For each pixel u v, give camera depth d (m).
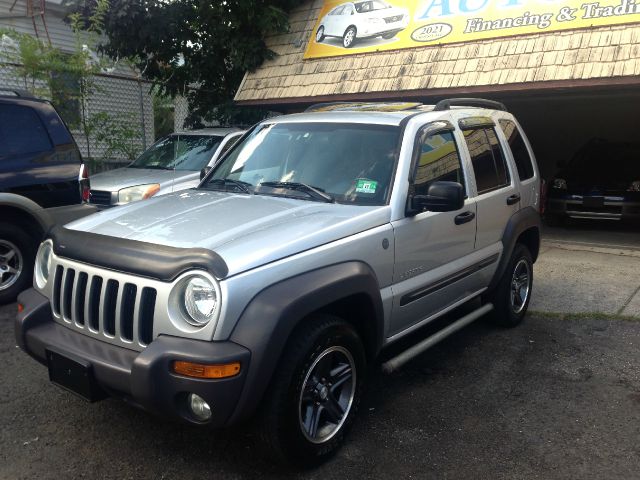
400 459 3.44
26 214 6.11
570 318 5.88
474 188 4.78
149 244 3.11
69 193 6.26
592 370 4.69
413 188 4.01
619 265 7.96
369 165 4.07
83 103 10.72
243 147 4.80
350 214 3.65
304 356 3.10
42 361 3.43
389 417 3.93
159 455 3.44
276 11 11.64
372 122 4.34
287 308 2.96
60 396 4.14
